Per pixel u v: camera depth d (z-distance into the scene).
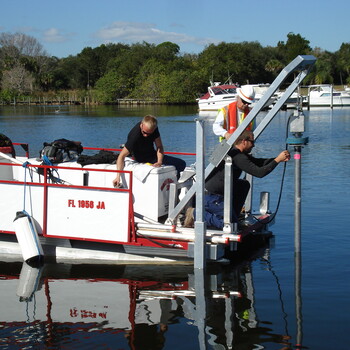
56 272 6.00
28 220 6.34
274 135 24.38
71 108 65.94
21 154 17.84
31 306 4.98
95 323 4.57
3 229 6.61
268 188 10.80
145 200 6.34
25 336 4.33
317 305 4.86
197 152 5.70
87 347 4.11
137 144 6.43
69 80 99.38
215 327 4.45
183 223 6.45
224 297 5.13
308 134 24.02
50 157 6.63
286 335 4.26
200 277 5.73
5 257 6.59
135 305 4.98
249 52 82.25
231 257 6.42
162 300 5.09
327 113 40.12
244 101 6.43
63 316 4.73
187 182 6.62
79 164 6.64
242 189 6.30
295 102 6.18
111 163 6.69
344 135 23.30
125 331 4.41
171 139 23.45
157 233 5.97
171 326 4.48
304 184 11.20
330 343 4.10
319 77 75.00
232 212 6.09
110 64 92.25
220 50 79.75
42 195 6.37
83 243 6.45
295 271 5.86
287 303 4.94
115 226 6.10
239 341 4.18
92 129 30.23
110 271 6.00
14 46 95.12
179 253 6.13
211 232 6.00
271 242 7.00
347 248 6.65
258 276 5.73
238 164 5.88
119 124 34.59
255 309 4.81
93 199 6.14
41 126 33.19
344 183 11.23
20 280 5.75
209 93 50.97
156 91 74.81
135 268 6.09
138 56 84.38
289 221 8.05
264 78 86.19
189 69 76.44
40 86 93.06
